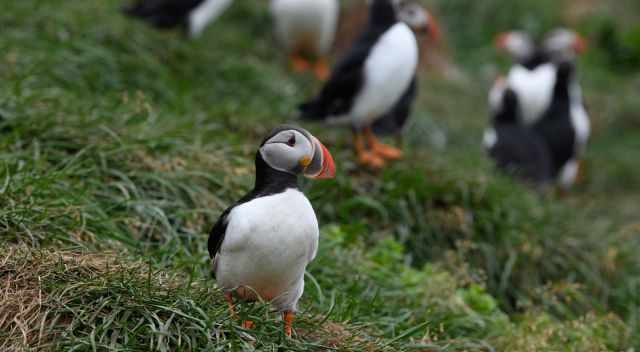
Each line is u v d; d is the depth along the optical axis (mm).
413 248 10711
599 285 11125
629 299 11250
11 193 7715
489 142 15773
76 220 7750
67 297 6449
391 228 10711
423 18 11938
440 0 23562
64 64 12062
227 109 12391
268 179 6328
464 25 23578
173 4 14930
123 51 13680
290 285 6531
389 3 11125
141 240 8438
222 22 18016
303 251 6301
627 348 9289
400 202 10805
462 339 8008
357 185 11023
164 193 8961
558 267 11211
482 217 11047
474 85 21141
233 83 14797
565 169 16953
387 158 11734
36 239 7395
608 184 19484
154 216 8539
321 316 7422
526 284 10688
